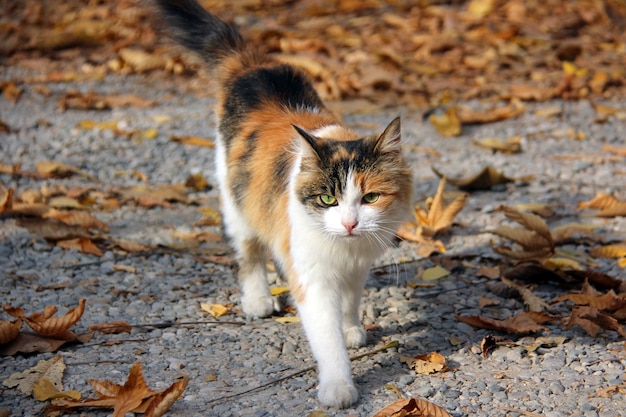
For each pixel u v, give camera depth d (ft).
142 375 14.70
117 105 36.32
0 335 16.53
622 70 39.32
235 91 20.63
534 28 44.80
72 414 14.47
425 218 24.23
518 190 27.48
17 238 22.89
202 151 31.22
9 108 35.60
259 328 18.66
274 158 18.04
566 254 22.08
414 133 32.99
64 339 17.17
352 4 49.83
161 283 20.80
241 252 20.07
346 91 36.42
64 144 31.40
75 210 25.11
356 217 15.97
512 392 15.48
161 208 26.07
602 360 16.74
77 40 44.68
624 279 20.57
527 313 18.38
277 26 46.42
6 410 14.47
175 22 23.27
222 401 15.15
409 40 43.68
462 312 19.38
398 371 16.56
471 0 49.98
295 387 15.80
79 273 21.08
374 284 21.25
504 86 37.81
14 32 45.83
